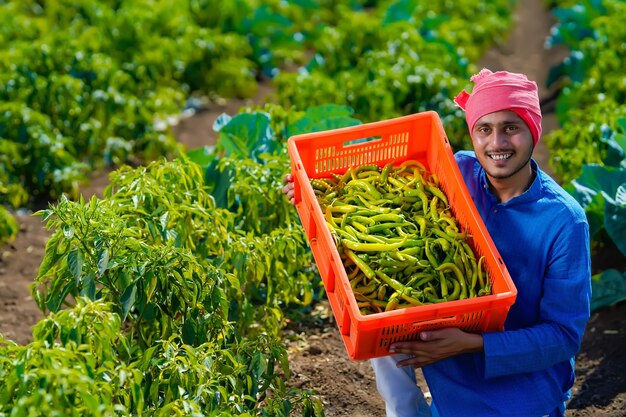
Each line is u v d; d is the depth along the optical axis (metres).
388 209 3.96
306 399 3.99
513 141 3.43
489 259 3.54
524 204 3.56
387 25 8.64
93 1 8.88
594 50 8.20
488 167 3.52
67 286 3.79
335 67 8.38
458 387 3.63
